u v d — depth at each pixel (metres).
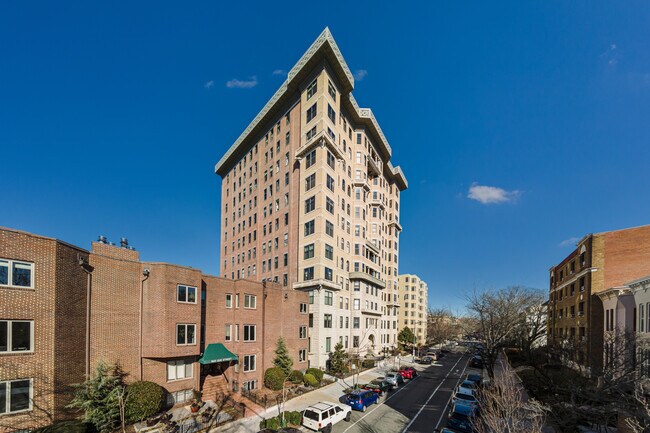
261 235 50.91
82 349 17.00
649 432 13.13
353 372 36.06
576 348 24.80
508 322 31.16
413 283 110.75
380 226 61.28
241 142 57.28
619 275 30.48
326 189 40.91
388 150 63.44
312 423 18.70
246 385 26.06
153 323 19.91
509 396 16.80
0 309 13.59
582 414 16.95
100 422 15.42
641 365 17.12
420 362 50.31
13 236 14.26
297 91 46.44
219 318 25.17
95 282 17.94
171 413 19.34
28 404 14.24
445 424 21.08
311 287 39.03
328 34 40.41
